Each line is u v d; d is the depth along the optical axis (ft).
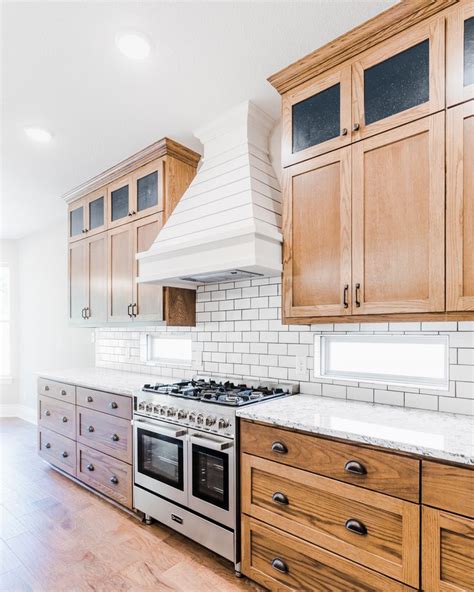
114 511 8.71
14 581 6.35
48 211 14.62
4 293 19.51
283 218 6.71
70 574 6.50
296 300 6.49
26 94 7.18
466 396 5.73
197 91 7.18
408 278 5.23
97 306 11.02
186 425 7.05
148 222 9.36
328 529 5.07
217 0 5.07
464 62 4.81
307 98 6.42
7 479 10.69
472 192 4.72
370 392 6.70
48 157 9.89
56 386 10.96
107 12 5.27
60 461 10.71
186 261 7.48
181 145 9.19
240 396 6.97
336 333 7.18
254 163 7.66
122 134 8.75
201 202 7.89
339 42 5.82
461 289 4.77
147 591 6.06
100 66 6.40
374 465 4.65
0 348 19.16
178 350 10.89
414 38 5.24
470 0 4.79
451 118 4.89
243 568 6.13
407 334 6.35
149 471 7.88
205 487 6.77
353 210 5.79
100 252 10.98
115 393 8.82
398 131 5.36
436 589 4.12
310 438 5.29
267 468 5.79
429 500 4.20
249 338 8.55
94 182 11.10
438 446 4.21
